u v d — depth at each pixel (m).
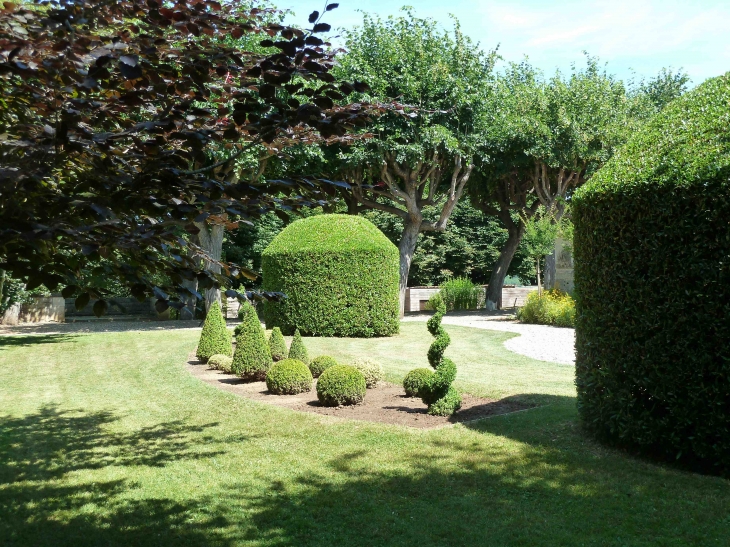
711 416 4.60
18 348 13.56
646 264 4.93
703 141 4.87
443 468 5.06
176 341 14.54
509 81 27.95
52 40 2.49
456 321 21.23
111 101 2.90
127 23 2.89
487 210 27.38
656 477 4.71
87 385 9.38
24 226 2.31
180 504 4.43
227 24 3.02
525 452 5.39
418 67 20.22
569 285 23.17
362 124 3.12
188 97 3.17
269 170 20.05
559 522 3.97
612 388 5.29
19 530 3.99
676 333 4.75
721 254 4.46
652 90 34.91
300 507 4.32
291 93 2.88
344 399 7.35
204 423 6.81
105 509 4.34
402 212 23.36
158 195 2.88
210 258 3.21
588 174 23.91
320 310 15.18
